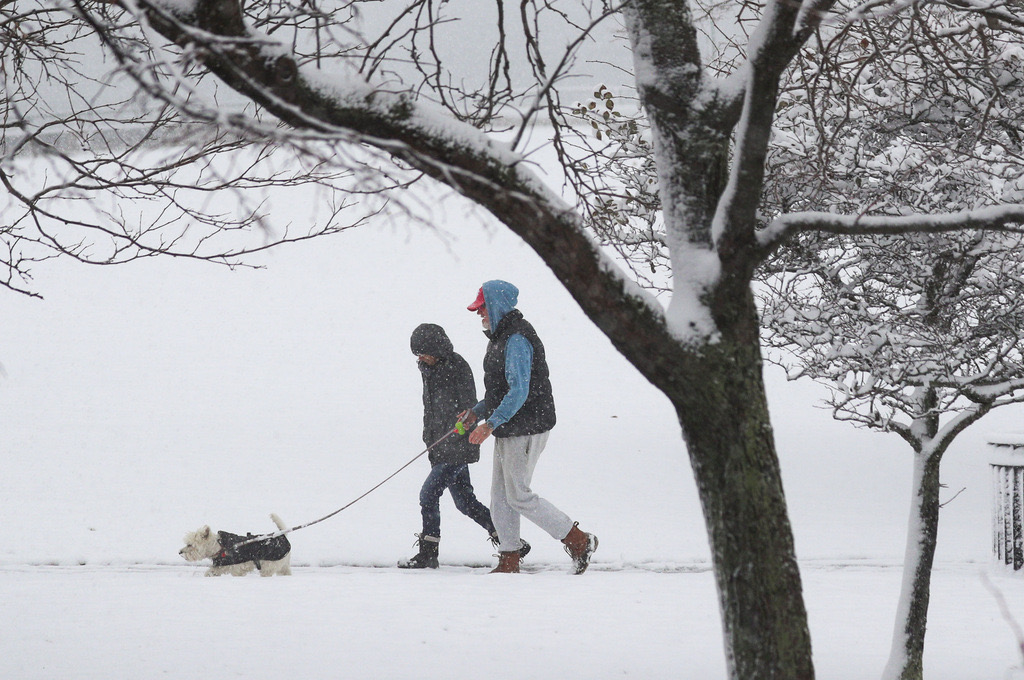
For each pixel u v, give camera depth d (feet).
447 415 103.65
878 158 72.18
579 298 43.80
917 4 55.06
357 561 111.04
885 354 69.41
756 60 40.86
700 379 44.04
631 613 83.05
